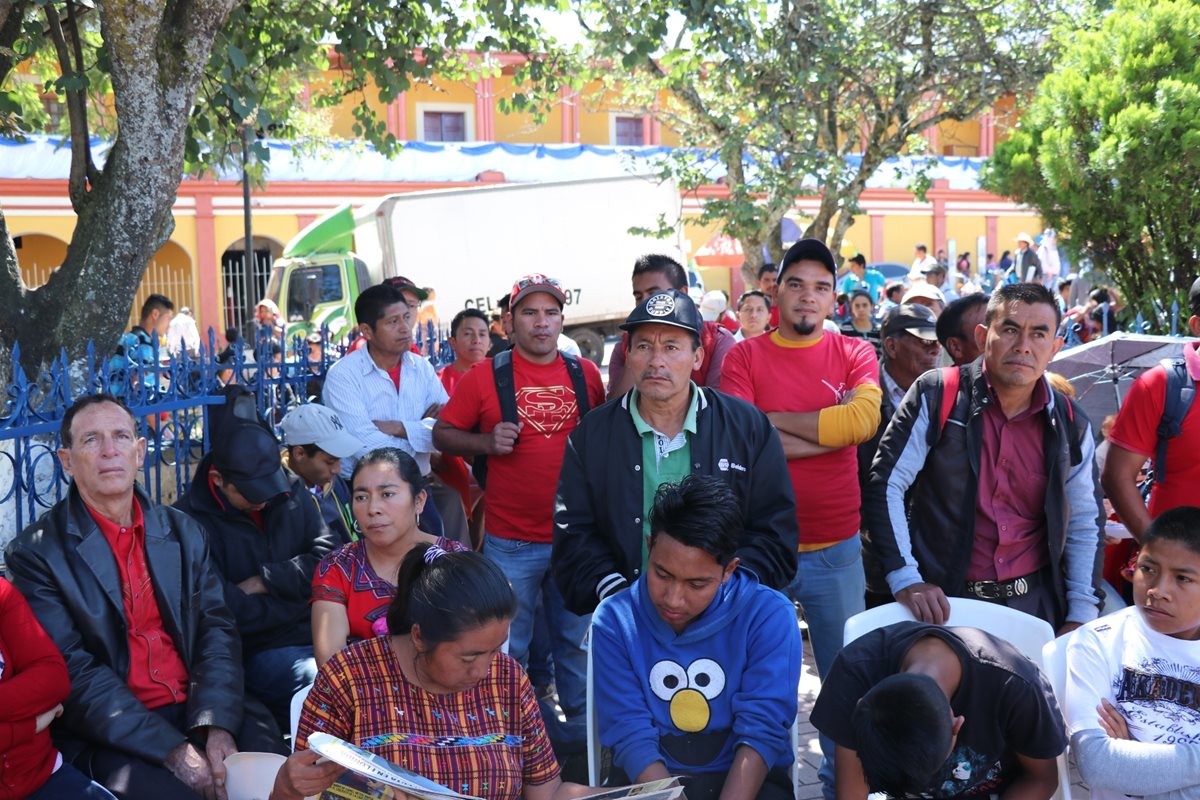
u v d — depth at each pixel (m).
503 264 17.83
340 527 4.50
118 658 3.54
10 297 5.47
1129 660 3.11
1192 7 7.89
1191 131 7.45
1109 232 8.20
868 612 3.50
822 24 11.42
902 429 3.68
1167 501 3.99
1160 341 5.93
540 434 4.57
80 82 5.75
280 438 6.39
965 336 4.62
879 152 13.60
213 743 3.48
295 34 8.00
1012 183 8.65
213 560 4.03
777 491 3.60
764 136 12.65
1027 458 3.58
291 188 22.77
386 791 2.42
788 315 4.23
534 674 5.29
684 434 3.56
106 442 3.48
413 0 8.28
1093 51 8.25
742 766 2.95
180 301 22.09
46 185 20.17
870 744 2.45
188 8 5.45
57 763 3.27
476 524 6.02
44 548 3.48
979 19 13.48
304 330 16.34
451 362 9.09
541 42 9.20
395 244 17.05
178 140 5.57
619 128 29.42
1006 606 3.62
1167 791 2.92
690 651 3.12
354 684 2.63
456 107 27.83
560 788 2.77
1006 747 2.78
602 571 3.53
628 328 3.52
